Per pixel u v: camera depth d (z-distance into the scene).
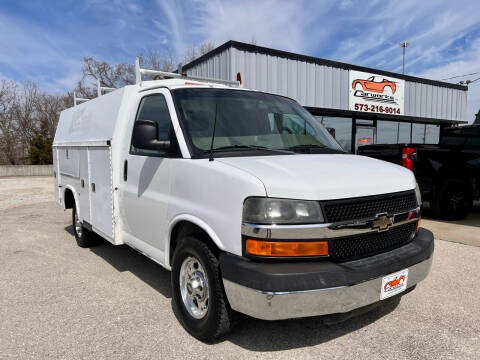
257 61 11.23
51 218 8.50
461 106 18.69
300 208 2.41
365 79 14.18
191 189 2.94
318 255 2.44
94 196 4.61
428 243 3.05
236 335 3.06
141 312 3.54
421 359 2.73
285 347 2.89
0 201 11.32
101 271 4.73
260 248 2.42
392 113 15.31
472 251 5.32
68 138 5.67
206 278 2.86
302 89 12.38
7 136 30.59
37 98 33.47
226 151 3.09
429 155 7.52
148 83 4.13
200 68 12.16
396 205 2.87
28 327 3.26
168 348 2.89
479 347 2.88
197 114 3.35
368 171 2.90
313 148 3.53
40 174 22.03
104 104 4.48
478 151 7.23
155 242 3.49
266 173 2.57
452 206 7.47
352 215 2.57
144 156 3.60
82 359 2.76
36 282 4.36
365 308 2.68
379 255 2.71
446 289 4.00
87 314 3.50
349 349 2.86
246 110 3.63
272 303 2.33
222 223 2.63
